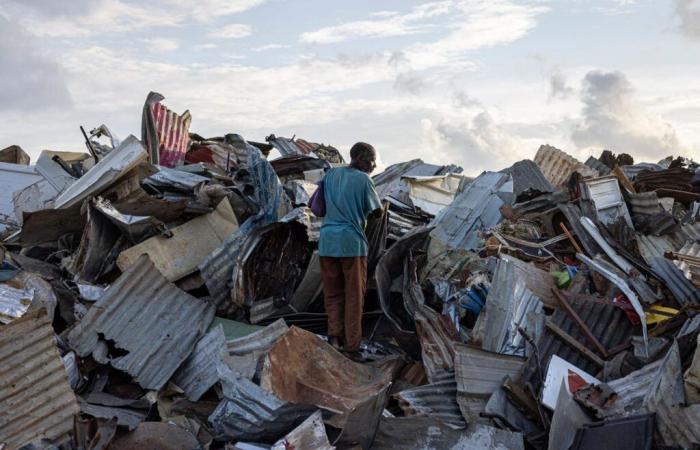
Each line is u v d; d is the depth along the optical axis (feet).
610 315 19.86
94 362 18.79
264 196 22.70
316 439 14.62
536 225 28.02
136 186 23.56
